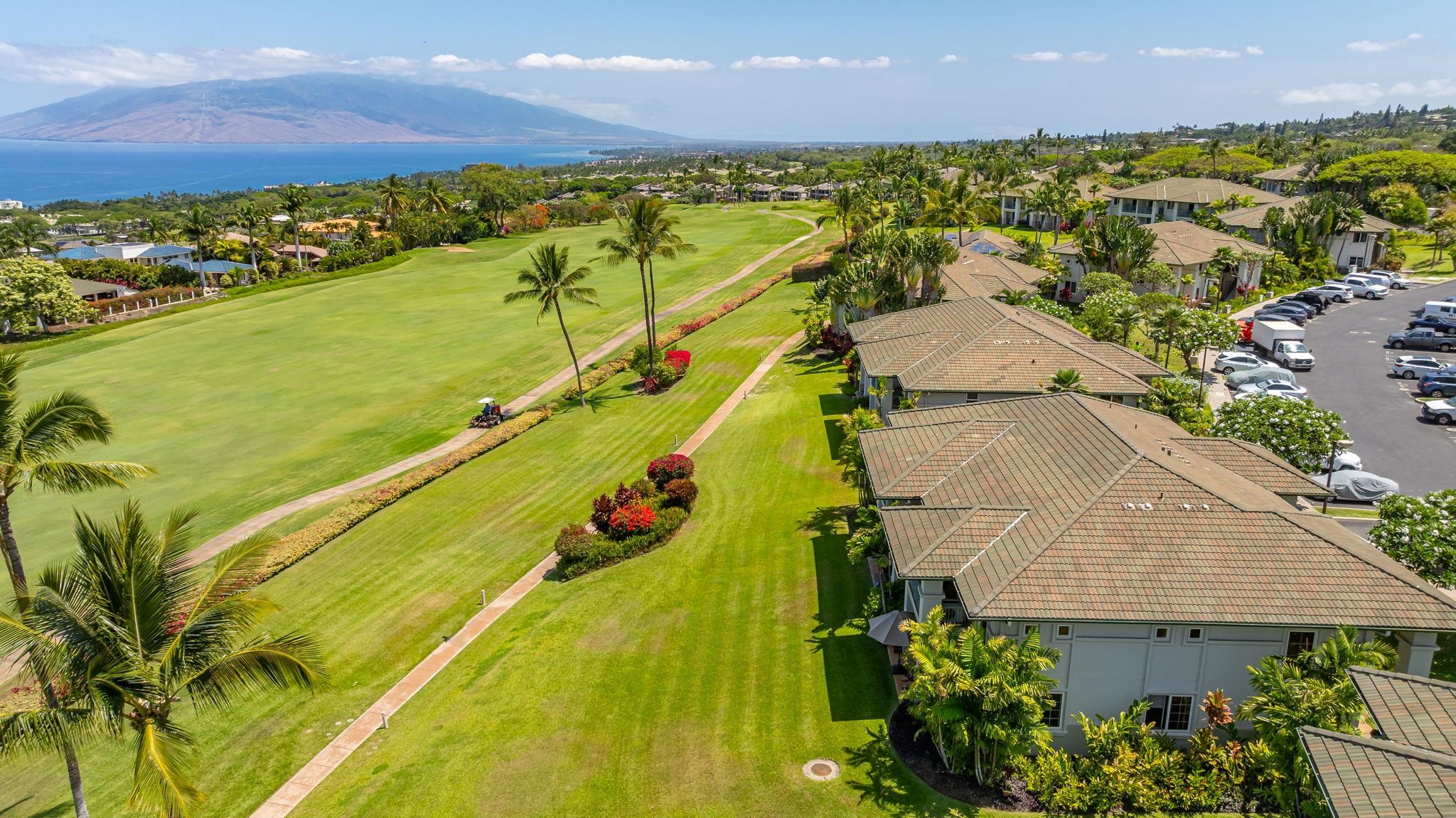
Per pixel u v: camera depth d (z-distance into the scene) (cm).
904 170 15225
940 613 2222
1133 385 3956
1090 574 2212
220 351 7844
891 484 2970
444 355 7488
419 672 2927
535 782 2289
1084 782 2053
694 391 6047
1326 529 2339
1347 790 1471
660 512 3831
